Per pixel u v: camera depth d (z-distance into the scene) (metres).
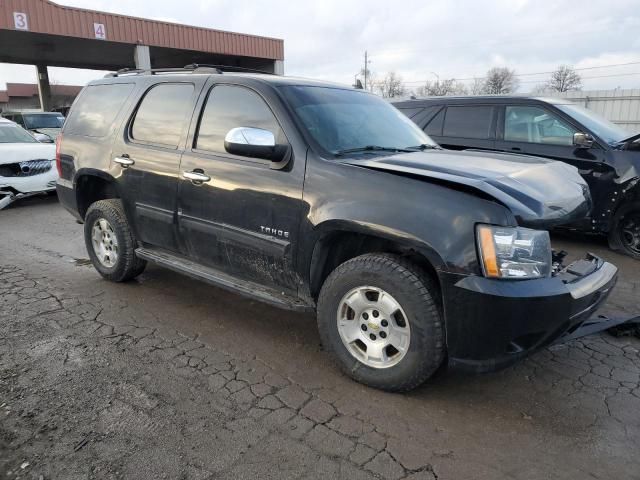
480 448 2.56
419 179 2.84
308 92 3.71
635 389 3.12
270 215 3.33
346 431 2.67
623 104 16.45
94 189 5.05
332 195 3.05
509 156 3.83
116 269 4.69
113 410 2.80
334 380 3.18
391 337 2.95
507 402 2.97
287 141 3.32
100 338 3.69
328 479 2.32
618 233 5.99
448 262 2.65
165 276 5.08
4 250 6.05
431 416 2.82
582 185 3.48
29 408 2.81
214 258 3.80
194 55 28.12
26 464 2.38
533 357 3.52
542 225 2.74
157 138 4.17
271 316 4.17
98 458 2.42
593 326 3.66
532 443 2.60
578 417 2.83
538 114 6.45
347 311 3.13
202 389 3.04
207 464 2.40
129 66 33.94
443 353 2.84
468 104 7.04
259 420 2.74
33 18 20.25
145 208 4.22
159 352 3.50
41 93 33.34
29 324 3.91
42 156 8.64
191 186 3.80
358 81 5.02
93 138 4.76
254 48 27.67
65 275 5.11
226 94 3.77
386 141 3.76
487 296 2.58
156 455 2.45
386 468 2.40
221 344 3.65
